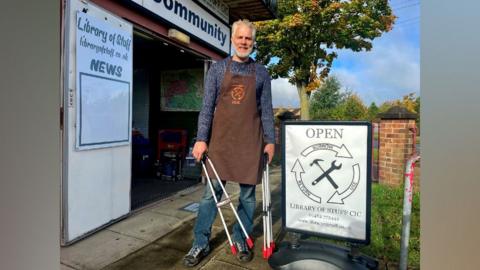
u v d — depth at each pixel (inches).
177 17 165.9
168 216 139.0
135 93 270.8
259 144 91.3
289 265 85.1
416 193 180.5
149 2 143.3
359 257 85.4
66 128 103.3
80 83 107.7
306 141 93.4
